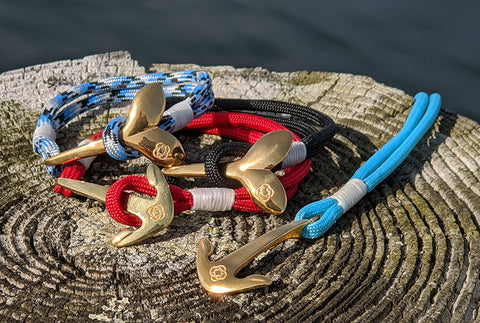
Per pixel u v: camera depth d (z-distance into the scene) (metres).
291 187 0.30
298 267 0.27
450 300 0.25
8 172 0.30
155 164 0.29
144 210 0.27
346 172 0.31
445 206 0.29
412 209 0.29
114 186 0.27
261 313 0.25
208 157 0.28
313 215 0.28
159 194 0.27
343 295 0.25
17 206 0.29
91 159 0.30
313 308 0.25
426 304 0.25
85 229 0.28
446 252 0.27
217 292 0.25
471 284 0.26
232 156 0.31
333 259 0.27
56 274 0.26
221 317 0.25
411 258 0.27
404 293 0.26
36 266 0.26
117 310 0.25
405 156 0.30
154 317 0.25
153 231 0.27
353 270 0.26
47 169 0.29
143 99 0.28
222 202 0.28
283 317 0.25
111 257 0.27
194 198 0.28
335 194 0.29
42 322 0.24
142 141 0.28
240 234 0.28
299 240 0.27
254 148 0.28
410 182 0.30
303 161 0.30
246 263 0.26
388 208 0.29
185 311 0.25
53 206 0.29
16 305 0.25
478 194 0.29
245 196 0.28
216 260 0.27
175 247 0.27
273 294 0.26
